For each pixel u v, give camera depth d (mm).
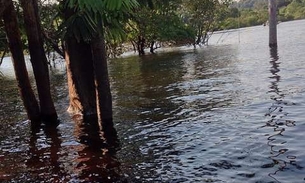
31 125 12586
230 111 11953
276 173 6980
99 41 10938
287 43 37000
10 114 15602
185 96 15359
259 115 11086
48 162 8805
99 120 11656
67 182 7531
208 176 7168
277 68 20266
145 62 35281
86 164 8422
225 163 7695
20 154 9633
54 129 11766
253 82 16859
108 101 11555
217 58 31031
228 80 18375
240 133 9555
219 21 58906
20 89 12766
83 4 7906
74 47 12852
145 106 14117
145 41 49938
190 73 23047
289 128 9516
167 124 11172
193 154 8398
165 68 27781
